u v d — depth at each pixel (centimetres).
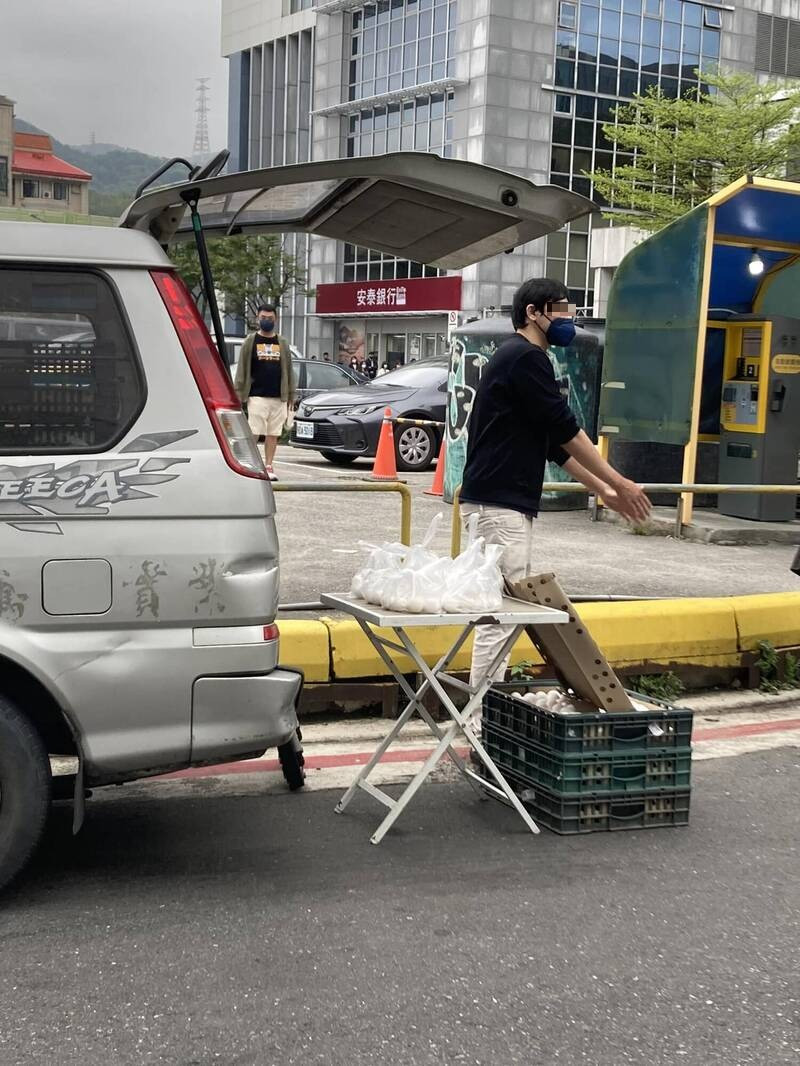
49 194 10388
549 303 516
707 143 2806
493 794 504
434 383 1736
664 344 1127
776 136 2934
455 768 547
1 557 365
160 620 378
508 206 495
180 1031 309
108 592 373
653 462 1266
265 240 4603
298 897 397
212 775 527
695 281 1088
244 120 6525
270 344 1384
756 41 5066
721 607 692
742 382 1187
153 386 382
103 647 373
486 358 1216
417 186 482
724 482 1212
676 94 4881
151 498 377
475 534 529
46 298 378
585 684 478
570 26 4591
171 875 413
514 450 517
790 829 482
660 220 2938
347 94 5294
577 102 4656
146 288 386
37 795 376
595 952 364
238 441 391
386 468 1527
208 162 484
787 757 580
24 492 367
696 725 632
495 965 353
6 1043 301
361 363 4756
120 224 457
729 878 428
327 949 359
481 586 444
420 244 583
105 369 380
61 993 328
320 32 5406
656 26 4791
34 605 368
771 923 390
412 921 381
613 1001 333
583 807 468
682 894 412
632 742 472
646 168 3050
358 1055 301
